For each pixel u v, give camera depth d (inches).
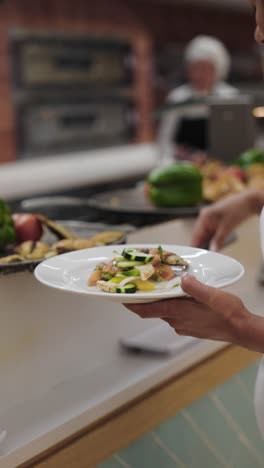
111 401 38.3
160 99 177.9
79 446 36.7
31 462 34.5
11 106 142.6
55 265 34.4
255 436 51.7
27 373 39.3
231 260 34.2
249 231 61.8
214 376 46.5
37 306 39.6
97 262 35.7
